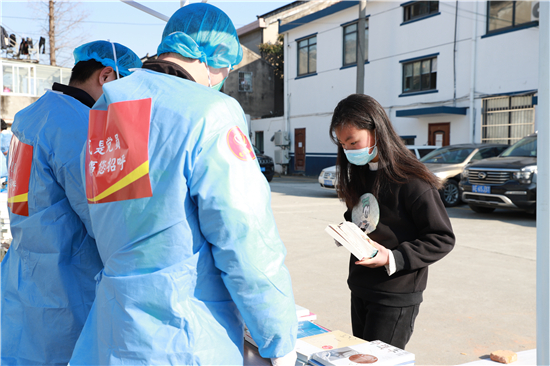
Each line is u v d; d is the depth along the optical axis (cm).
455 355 298
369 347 142
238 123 110
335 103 1948
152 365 100
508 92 1341
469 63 1444
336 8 1872
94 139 117
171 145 102
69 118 150
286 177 2080
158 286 100
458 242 628
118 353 103
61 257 144
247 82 2531
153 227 102
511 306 386
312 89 2067
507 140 1360
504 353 214
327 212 918
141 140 104
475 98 1434
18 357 147
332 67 1953
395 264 158
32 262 146
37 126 151
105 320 107
